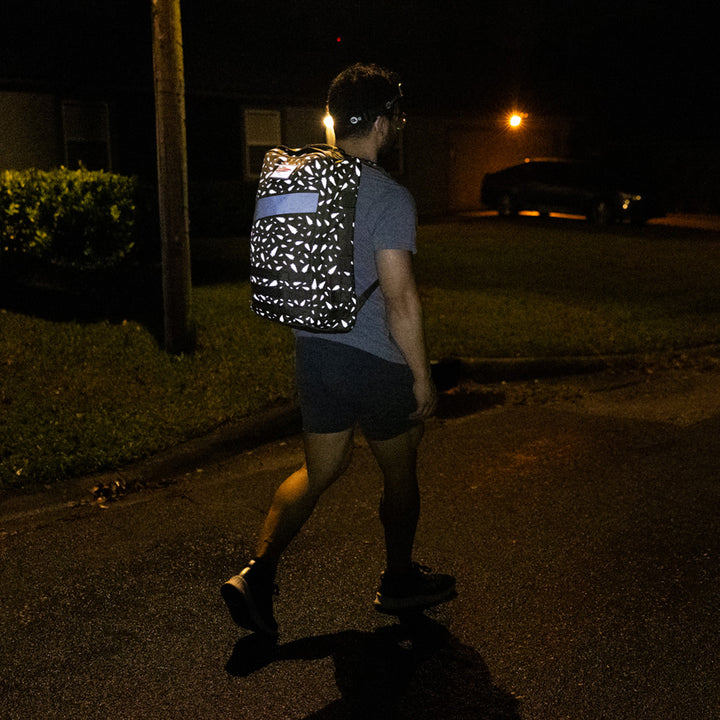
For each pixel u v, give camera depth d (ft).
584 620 11.86
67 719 9.85
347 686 10.43
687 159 90.07
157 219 37.52
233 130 67.00
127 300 32.86
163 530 14.88
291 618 12.00
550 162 75.97
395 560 11.62
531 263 46.93
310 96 69.72
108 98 58.49
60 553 13.96
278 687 10.41
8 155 53.78
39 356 24.31
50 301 32.30
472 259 48.08
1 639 11.45
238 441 19.24
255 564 10.55
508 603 12.34
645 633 11.51
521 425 21.11
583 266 46.19
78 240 35.12
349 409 10.19
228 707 10.05
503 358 25.98
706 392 24.11
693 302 36.35
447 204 83.82
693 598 12.46
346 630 11.68
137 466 17.51
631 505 15.94
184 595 12.66
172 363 24.07
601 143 97.30
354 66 10.28
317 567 13.50
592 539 14.48
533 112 88.69
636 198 71.41
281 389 22.04
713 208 89.10
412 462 10.92
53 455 17.33
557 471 17.80
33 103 54.60
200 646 11.31
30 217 34.73
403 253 9.39
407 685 10.42
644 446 19.38
